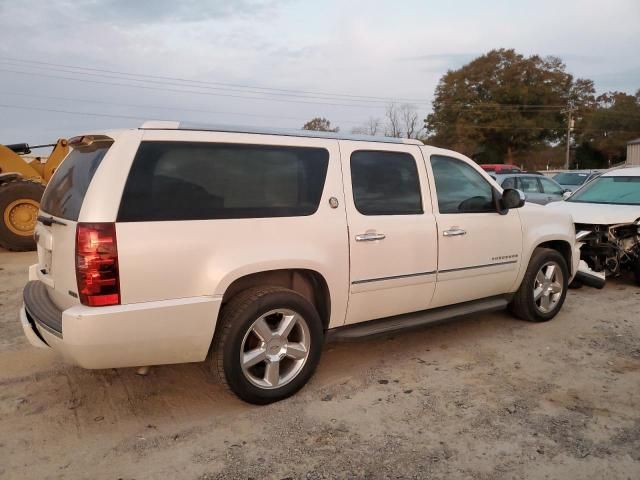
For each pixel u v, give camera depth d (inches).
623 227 284.2
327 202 153.3
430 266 175.6
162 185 128.4
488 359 180.4
